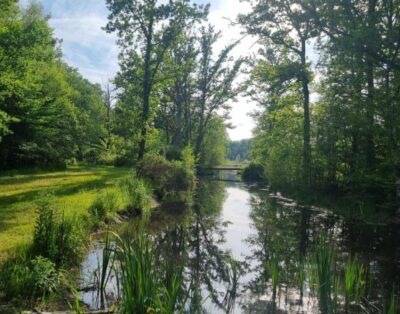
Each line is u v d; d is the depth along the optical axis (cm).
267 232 1584
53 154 3494
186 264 1113
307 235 1510
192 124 5725
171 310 629
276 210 2177
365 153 2105
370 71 1997
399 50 1914
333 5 2097
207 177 5262
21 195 1741
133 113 3491
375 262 1117
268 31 2748
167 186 2641
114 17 3250
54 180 2456
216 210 2170
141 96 3538
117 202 1700
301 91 2983
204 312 768
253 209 2225
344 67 2161
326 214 2012
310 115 2945
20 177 2653
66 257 937
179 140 5462
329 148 2408
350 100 2145
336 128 2333
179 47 4722
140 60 3422
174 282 659
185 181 2822
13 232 1094
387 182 1791
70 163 4000
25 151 3238
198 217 1919
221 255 1231
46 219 959
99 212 1462
